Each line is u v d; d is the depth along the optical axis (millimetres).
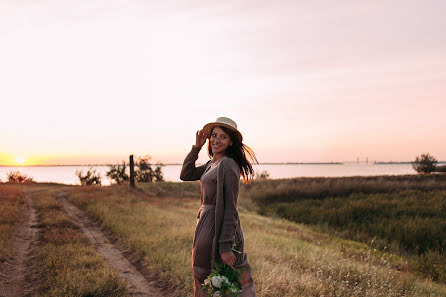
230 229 2414
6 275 5211
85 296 4332
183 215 11797
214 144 2748
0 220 8812
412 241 12898
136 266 5711
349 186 25312
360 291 4746
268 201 23000
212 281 2367
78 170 31141
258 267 5332
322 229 15367
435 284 6801
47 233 7949
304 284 4734
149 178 34719
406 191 23391
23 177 31875
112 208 11844
